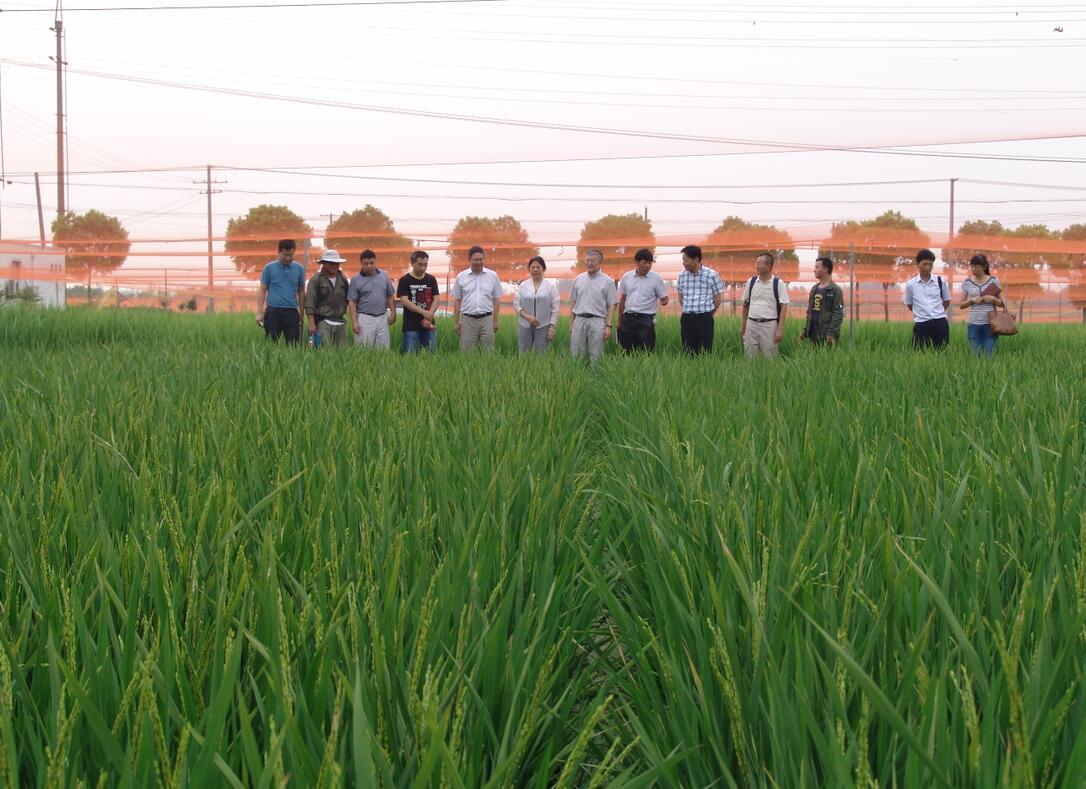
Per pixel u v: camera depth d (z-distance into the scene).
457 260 26.20
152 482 2.93
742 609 2.13
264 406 4.77
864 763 1.32
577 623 2.50
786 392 5.92
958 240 24.06
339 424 4.20
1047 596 1.79
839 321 13.05
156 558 2.10
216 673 1.71
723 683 1.67
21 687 1.65
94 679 1.63
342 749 1.48
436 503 2.94
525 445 3.78
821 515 2.62
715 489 3.00
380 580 2.16
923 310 12.88
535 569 2.43
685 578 2.08
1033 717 1.56
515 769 1.62
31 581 2.17
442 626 1.97
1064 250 24.56
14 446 3.49
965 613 1.97
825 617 1.95
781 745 1.64
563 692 2.07
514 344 17.41
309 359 8.45
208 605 2.10
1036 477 2.75
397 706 1.73
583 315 13.27
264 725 1.66
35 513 2.69
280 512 2.69
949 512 2.53
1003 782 1.31
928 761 1.33
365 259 12.95
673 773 1.72
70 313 17.75
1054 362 8.06
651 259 13.20
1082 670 1.65
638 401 5.65
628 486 3.14
